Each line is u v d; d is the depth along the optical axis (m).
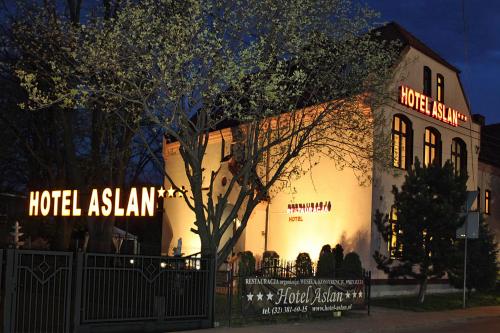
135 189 19.27
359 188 23.05
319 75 16.92
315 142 17.81
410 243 20.69
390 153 19.22
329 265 19.84
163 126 14.75
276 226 25.97
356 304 17.06
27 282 11.61
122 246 32.19
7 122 27.67
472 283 22.78
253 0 15.11
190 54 13.90
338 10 16.66
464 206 21.14
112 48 14.06
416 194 21.00
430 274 20.97
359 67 17.11
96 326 11.55
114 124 23.09
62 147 28.88
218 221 16.23
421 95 25.34
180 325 13.02
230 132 28.44
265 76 15.44
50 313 12.91
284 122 18.50
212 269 13.78
